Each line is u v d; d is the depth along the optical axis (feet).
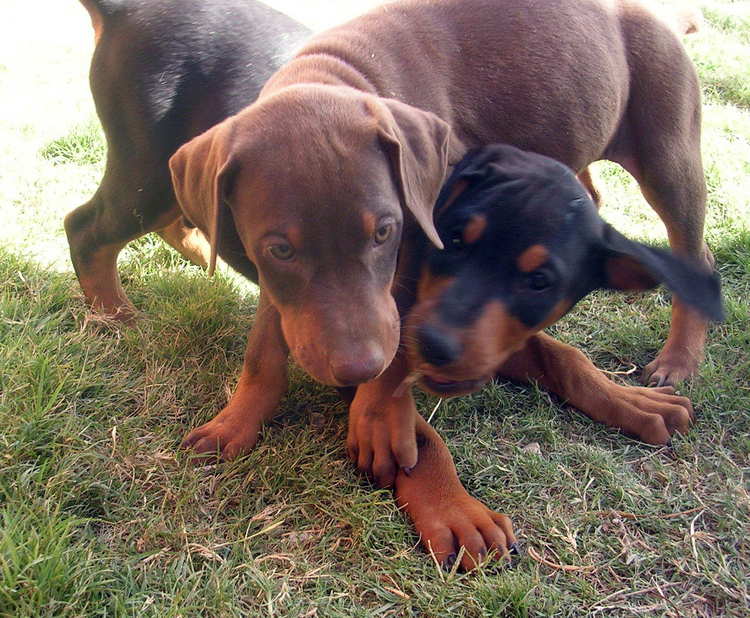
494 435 1.80
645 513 1.60
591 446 1.77
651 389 1.94
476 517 1.50
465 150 1.85
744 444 1.79
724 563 1.49
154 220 2.00
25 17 4.37
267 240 1.38
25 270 2.14
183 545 1.42
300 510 1.54
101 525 1.48
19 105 3.15
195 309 2.04
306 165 1.36
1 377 1.72
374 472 1.60
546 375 1.93
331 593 1.38
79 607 1.28
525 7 1.96
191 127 1.93
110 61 1.91
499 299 1.55
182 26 1.90
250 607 1.34
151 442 1.68
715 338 2.15
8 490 1.48
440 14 1.93
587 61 1.99
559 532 1.53
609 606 1.41
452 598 1.37
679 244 2.19
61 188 2.57
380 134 1.42
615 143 2.20
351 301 1.37
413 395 1.79
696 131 2.19
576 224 1.62
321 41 1.81
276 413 1.80
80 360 1.85
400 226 1.46
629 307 2.27
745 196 2.75
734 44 4.38
